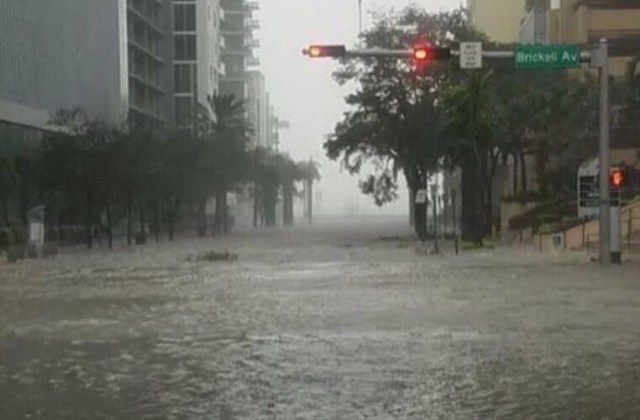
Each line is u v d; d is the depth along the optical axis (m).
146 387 14.11
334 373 14.95
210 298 28.66
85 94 98.31
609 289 28.80
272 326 21.31
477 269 39.59
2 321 23.34
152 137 83.19
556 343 17.77
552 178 72.44
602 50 39.56
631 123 68.25
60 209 80.50
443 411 11.99
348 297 28.03
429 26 79.81
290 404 12.61
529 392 13.16
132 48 119.69
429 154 79.19
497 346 17.52
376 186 85.50
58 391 13.87
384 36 79.19
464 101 67.12
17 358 17.19
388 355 16.69
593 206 42.62
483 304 25.17
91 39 100.38
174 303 27.30
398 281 34.09
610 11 78.31
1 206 74.19
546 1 82.88
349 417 11.70
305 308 25.08
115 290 32.53
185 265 48.00
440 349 17.28
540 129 68.62
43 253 63.25
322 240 86.25
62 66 91.94
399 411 12.01
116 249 73.19
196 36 133.62
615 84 67.88
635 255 46.28
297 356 16.81
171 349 18.08
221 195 109.88
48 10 88.81
